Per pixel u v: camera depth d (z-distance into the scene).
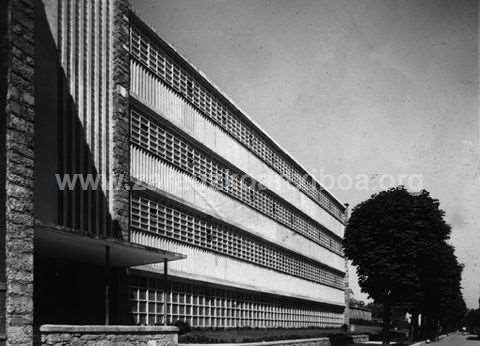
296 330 46.97
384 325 39.88
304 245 53.19
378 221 39.19
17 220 12.83
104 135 22.81
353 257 40.81
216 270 33.38
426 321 67.88
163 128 28.27
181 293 29.33
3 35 13.22
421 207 39.03
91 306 21.05
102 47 23.12
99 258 20.06
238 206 37.62
